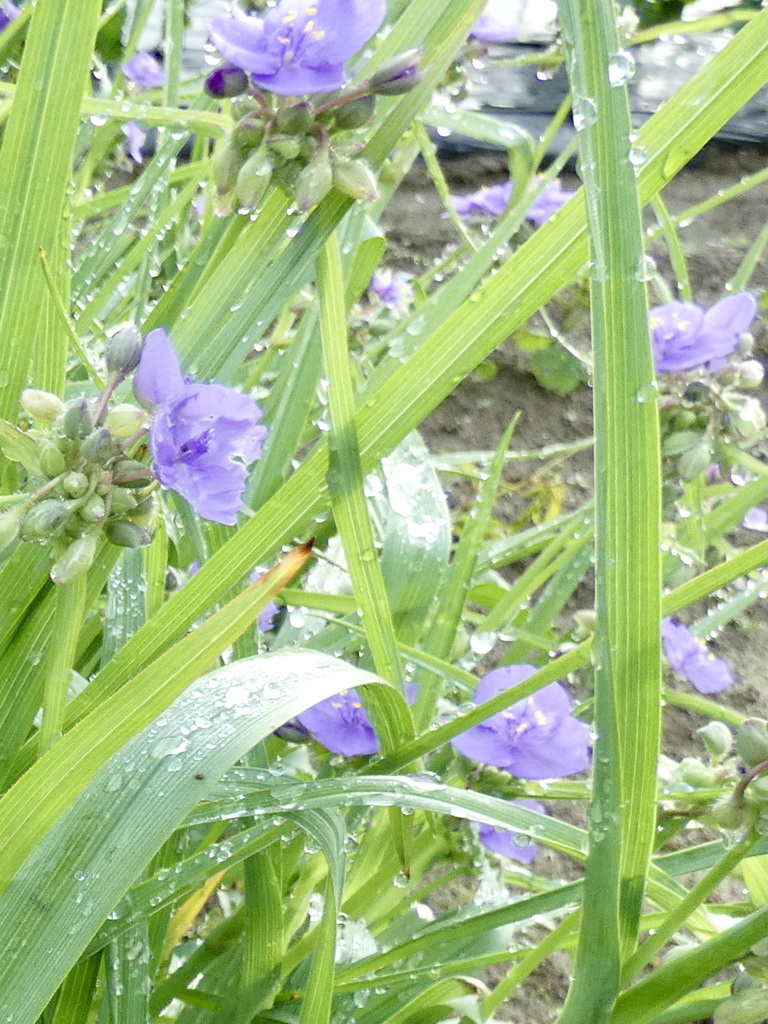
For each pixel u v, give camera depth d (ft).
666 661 1.61
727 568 0.98
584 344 2.86
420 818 1.32
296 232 1.03
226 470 0.90
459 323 1.03
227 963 1.25
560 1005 1.61
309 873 1.27
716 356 1.35
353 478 1.06
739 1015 0.92
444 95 1.57
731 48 0.96
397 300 1.98
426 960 1.25
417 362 1.04
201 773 0.89
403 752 1.10
